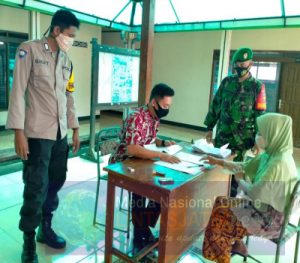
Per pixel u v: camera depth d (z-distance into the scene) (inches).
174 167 69.5
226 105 102.0
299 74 236.4
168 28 192.2
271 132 63.8
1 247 83.8
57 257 80.4
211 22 173.2
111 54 166.9
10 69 235.5
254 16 156.9
